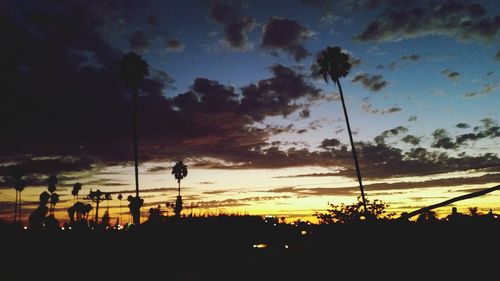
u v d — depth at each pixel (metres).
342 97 40.97
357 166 39.34
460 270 8.98
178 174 76.00
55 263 31.19
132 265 29.00
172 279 19.66
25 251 36.50
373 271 9.37
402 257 9.36
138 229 41.91
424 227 9.86
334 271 9.63
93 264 30.33
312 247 10.35
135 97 44.97
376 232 9.76
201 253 30.17
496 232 9.53
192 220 42.00
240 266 12.08
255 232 36.31
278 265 10.62
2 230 47.00
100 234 42.50
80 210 84.88
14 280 26.31
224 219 41.34
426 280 8.90
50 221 51.09
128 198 73.81
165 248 34.19
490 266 8.89
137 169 44.69
